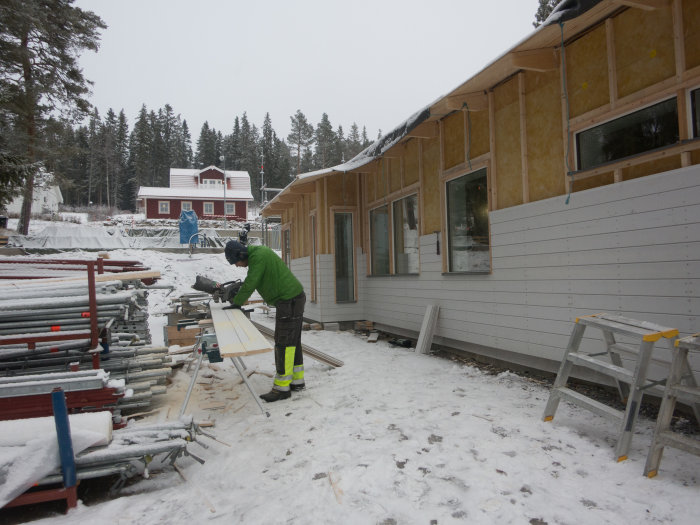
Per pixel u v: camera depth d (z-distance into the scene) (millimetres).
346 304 9023
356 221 9195
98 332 3604
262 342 3322
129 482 2793
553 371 4500
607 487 2369
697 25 3191
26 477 2342
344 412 3809
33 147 15656
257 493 2533
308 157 65062
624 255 3646
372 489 2463
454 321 6102
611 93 3820
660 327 2701
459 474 2582
